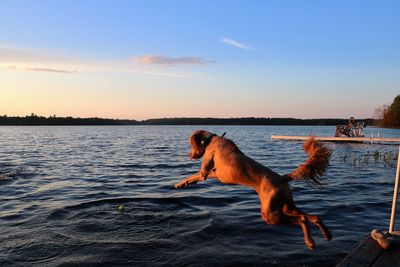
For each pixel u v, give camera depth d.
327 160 5.30
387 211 12.12
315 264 7.95
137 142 55.62
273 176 5.36
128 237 9.53
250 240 9.32
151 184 17.25
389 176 19.97
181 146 46.03
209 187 16.08
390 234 6.23
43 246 8.92
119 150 39.25
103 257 8.29
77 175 20.36
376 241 6.18
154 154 34.06
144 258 8.26
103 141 58.38
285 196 5.23
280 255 8.38
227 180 5.57
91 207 12.51
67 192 15.35
